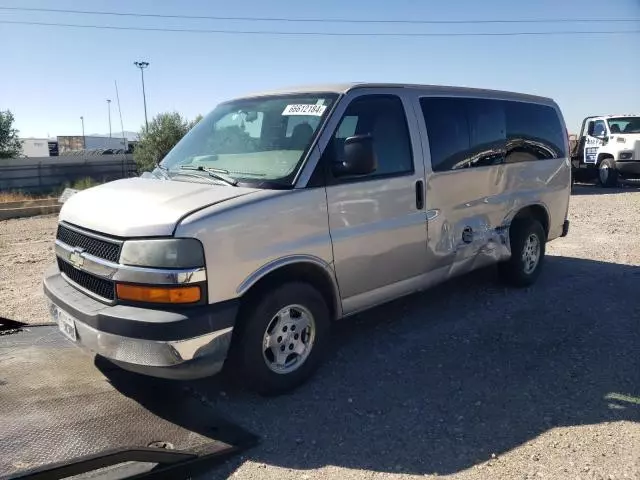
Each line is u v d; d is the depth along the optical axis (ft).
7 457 9.87
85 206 13.30
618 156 62.69
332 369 14.84
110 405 12.00
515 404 12.95
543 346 16.26
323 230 13.55
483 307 19.60
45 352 14.60
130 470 9.67
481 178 18.40
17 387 12.59
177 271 11.16
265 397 13.26
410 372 14.66
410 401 13.15
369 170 13.39
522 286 21.59
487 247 18.94
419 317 18.69
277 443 11.45
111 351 11.40
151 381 13.19
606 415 12.41
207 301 11.50
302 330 13.55
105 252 12.00
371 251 14.71
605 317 18.60
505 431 11.84
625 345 16.29
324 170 13.60
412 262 16.11
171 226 11.28
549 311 19.17
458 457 10.94
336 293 14.17
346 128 14.37
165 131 111.75
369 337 17.02
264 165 13.74
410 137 15.96
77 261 12.67
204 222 11.45
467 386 13.85
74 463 8.93
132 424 11.31
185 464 10.16
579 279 23.07
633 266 25.29
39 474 8.61
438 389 13.73
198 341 11.29
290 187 13.00
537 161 21.33
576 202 51.16
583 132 69.31
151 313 11.18
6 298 21.84
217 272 11.56
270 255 12.42
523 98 21.04
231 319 11.76
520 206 20.39
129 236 11.48
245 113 15.70
